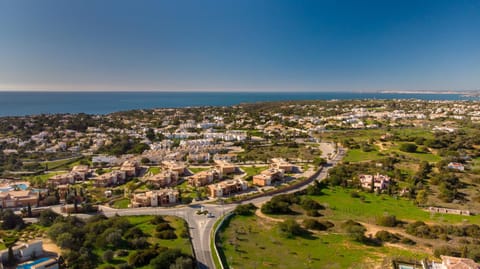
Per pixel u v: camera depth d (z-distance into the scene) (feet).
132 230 316.19
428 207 384.68
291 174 545.44
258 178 488.44
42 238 308.19
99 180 493.36
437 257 266.98
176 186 490.49
